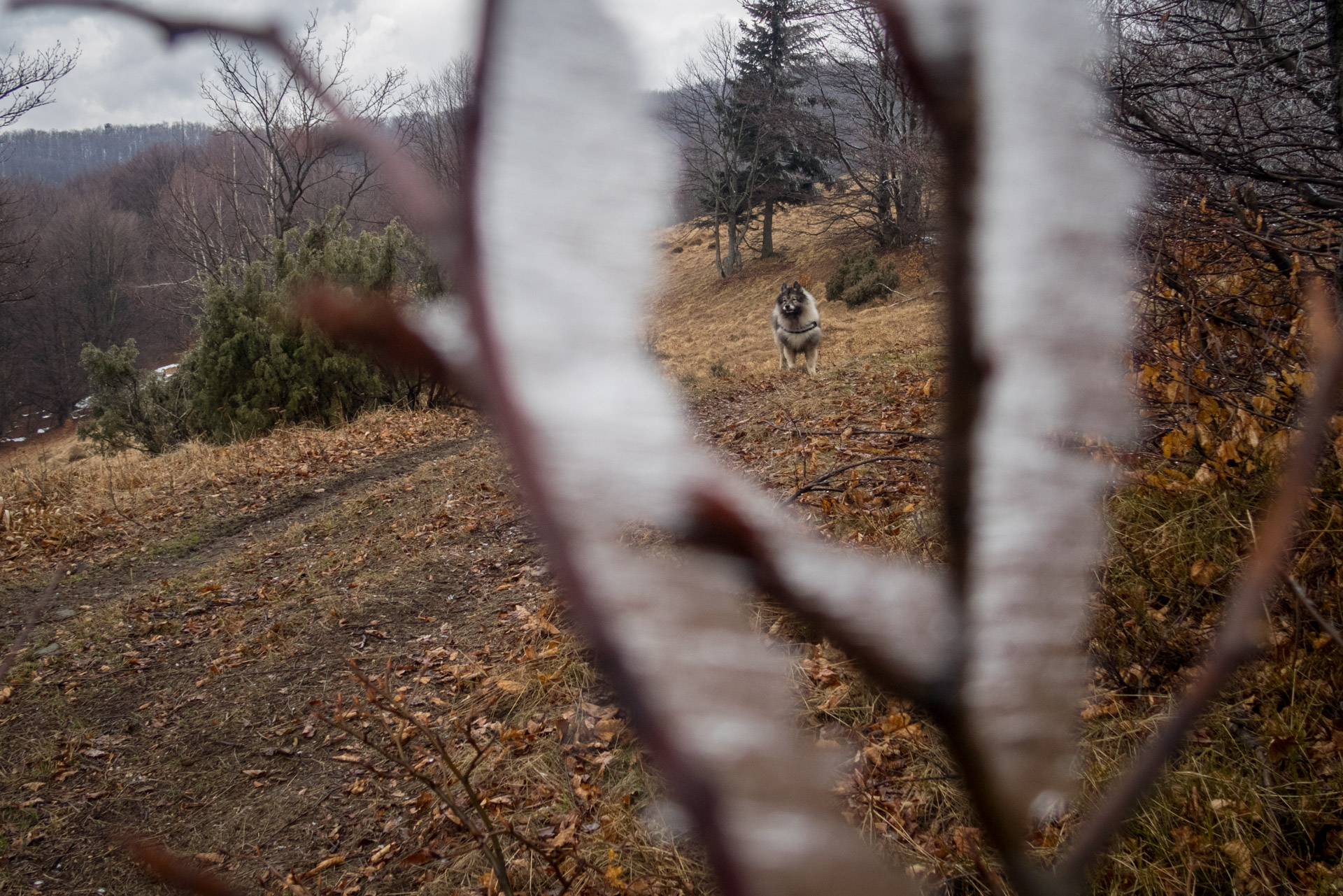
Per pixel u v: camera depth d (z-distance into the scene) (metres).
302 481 10.63
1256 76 4.12
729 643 0.14
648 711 0.14
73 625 6.82
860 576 0.15
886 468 5.35
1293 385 2.89
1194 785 2.37
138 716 5.40
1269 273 3.56
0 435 39.06
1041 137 0.16
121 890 3.94
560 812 3.52
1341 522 2.44
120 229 38.19
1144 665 2.69
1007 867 0.17
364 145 0.19
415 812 3.96
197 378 14.48
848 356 14.14
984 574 0.15
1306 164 4.11
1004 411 0.16
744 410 9.38
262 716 5.20
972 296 0.16
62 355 39.44
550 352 0.13
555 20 0.14
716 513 0.14
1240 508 2.93
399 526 8.09
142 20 0.19
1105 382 0.16
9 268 24.59
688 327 32.03
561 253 0.13
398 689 5.08
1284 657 2.51
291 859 3.92
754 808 0.14
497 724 4.24
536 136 0.14
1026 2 0.16
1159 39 4.12
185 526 9.30
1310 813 2.29
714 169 34.69
